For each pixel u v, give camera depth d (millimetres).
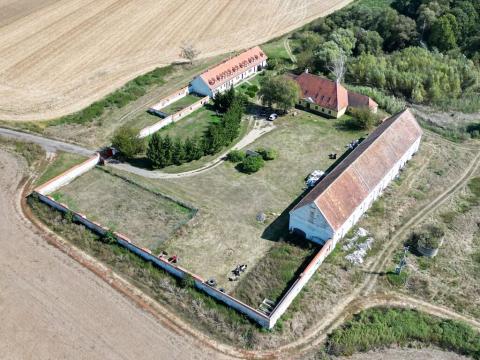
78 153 100500
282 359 63125
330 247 77125
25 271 74250
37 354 62562
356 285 73375
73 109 116438
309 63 133125
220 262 76000
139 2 171250
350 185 82000
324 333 66562
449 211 87250
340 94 112312
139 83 127375
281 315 67875
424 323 67750
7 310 68125
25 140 103438
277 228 82250
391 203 88250
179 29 155500
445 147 104000
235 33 154500
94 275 73812
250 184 92188
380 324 67000
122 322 67000
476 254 79125
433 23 143000
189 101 119375
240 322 67062
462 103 119000
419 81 120750
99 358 62250
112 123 111312
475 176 96062
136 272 74250
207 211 85500
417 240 80062
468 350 64562
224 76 123500
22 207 86812
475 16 147500
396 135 94812
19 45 143500
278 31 156250
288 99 109562
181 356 62969
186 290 71125
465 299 71688
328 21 152625
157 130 107312
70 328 65938
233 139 104625
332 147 102312
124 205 87062
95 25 155750
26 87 124750
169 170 96000
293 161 98312
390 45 147250
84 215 84500
